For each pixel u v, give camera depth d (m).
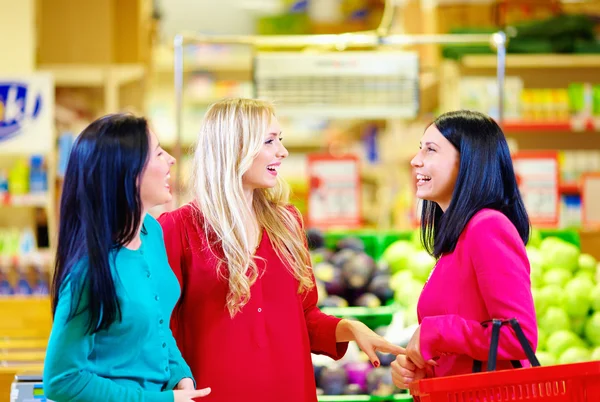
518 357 2.61
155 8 8.98
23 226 7.06
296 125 10.53
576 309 4.34
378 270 4.64
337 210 5.59
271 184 3.00
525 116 7.14
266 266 2.97
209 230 2.97
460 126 2.81
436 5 7.41
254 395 2.88
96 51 7.08
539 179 5.44
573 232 5.12
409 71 6.06
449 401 2.43
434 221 3.03
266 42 5.21
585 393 2.54
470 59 7.08
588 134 7.77
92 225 2.36
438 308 2.78
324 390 4.03
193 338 2.94
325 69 6.00
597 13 7.51
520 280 2.62
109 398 2.34
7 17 6.87
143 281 2.49
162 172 2.52
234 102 3.00
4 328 4.23
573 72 7.66
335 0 10.60
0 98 6.46
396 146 8.40
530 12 7.42
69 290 2.32
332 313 4.33
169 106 10.02
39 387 3.33
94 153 2.40
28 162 6.79
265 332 2.92
